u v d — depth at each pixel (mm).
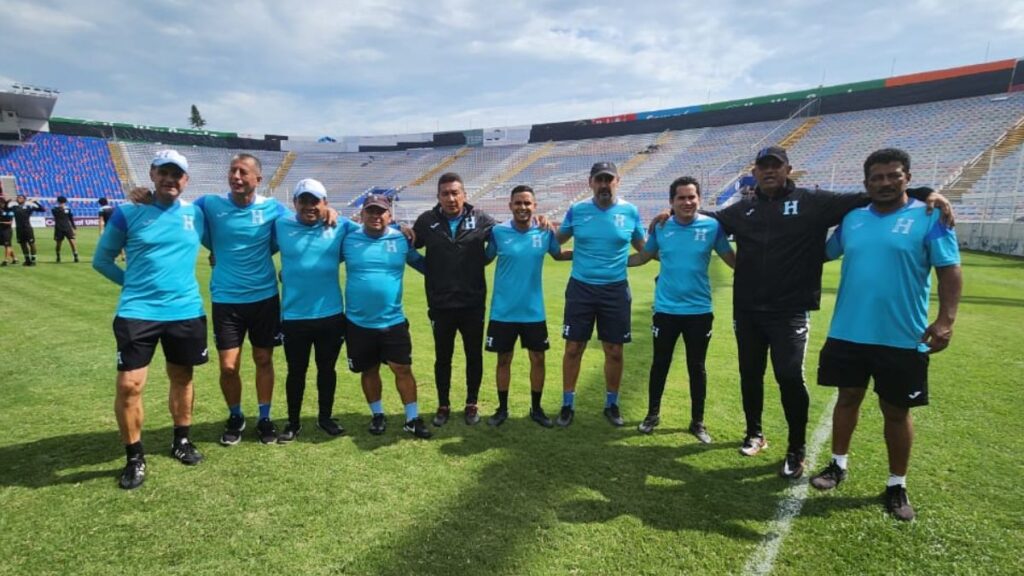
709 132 36406
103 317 7387
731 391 4902
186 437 3488
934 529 2744
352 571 2402
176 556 2498
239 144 47281
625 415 4367
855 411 3127
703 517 2850
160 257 3262
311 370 5539
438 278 4047
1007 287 10352
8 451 3518
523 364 5867
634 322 7863
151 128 42906
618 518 2826
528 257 4047
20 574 2361
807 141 30422
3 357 5555
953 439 3779
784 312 3350
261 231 3705
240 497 3004
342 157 49406
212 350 6191
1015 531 2727
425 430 3861
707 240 3818
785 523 2805
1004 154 22578
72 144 38781
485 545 2586
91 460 3414
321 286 3756
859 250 3002
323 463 3432
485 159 44750
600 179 4039
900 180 2857
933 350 2816
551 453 3609
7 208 12367
